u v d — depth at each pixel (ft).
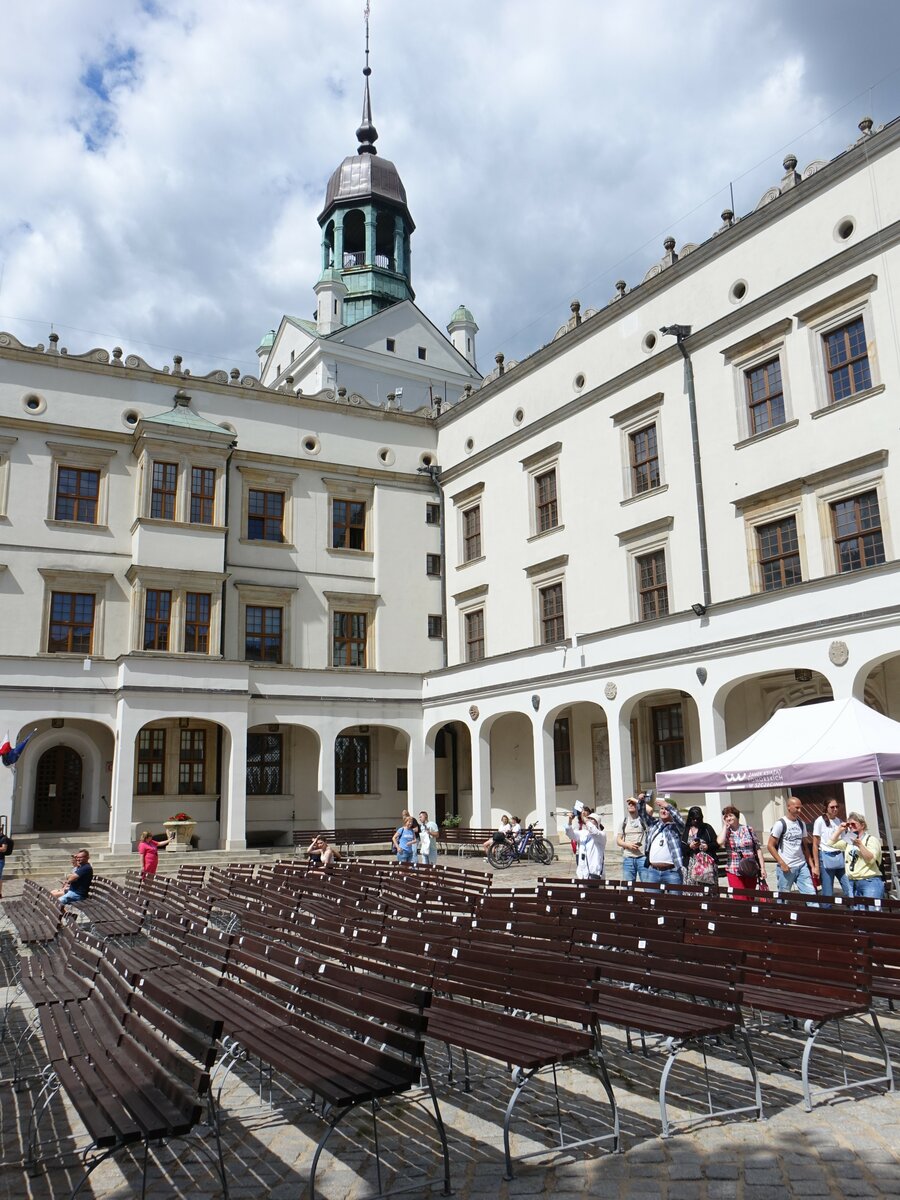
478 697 95.66
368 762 111.24
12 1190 16.96
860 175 69.82
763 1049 23.95
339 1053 18.53
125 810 87.35
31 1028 26.30
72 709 89.10
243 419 107.65
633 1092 21.08
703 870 45.47
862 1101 19.76
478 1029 19.52
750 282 77.71
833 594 61.21
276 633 105.40
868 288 68.18
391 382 148.05
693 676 70.90
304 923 36.17
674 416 83.41
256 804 103.04
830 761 40.75
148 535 96.07
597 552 90.33
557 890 43.62
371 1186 16.66
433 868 62.28
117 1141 14.56
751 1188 15.79
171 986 25.82
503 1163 17.46
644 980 22.65
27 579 94.12
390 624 110.83
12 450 95.55
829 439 70.18
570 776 94.53
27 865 81.00
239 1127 19.86
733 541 76.84
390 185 160.45
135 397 102.37
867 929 28.50
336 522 111.24
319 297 151.23
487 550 106.42
